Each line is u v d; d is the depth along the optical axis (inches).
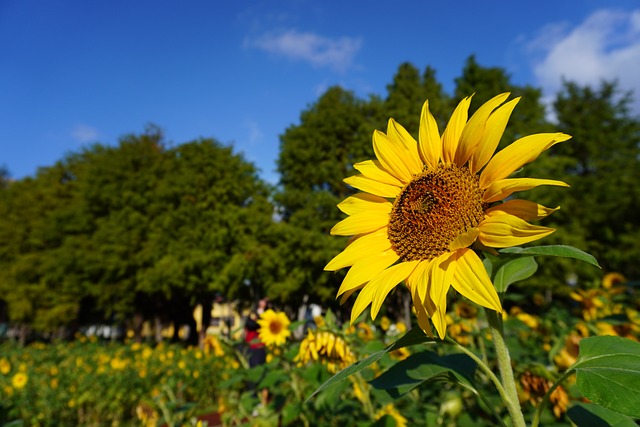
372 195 63.8
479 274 44.2
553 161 837.8
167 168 1011.3
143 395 387.9
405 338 48.2
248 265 823.7
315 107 951.0
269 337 152.6
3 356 627.2
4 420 105.3
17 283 1055.6
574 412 55.7
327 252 749.3
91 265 933.2
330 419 117.3
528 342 151.3
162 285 882.1
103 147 1261.1
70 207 1072.8
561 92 976.3
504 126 49.0
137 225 929.5
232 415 183.0
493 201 48.2
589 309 139.9
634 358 41.9
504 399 45.4
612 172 888.9
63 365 529.7
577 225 768.9
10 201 1221.7
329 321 108.0
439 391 125.7
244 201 968.3
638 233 792.9
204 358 503.8
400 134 62.9
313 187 884.0
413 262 52.7
